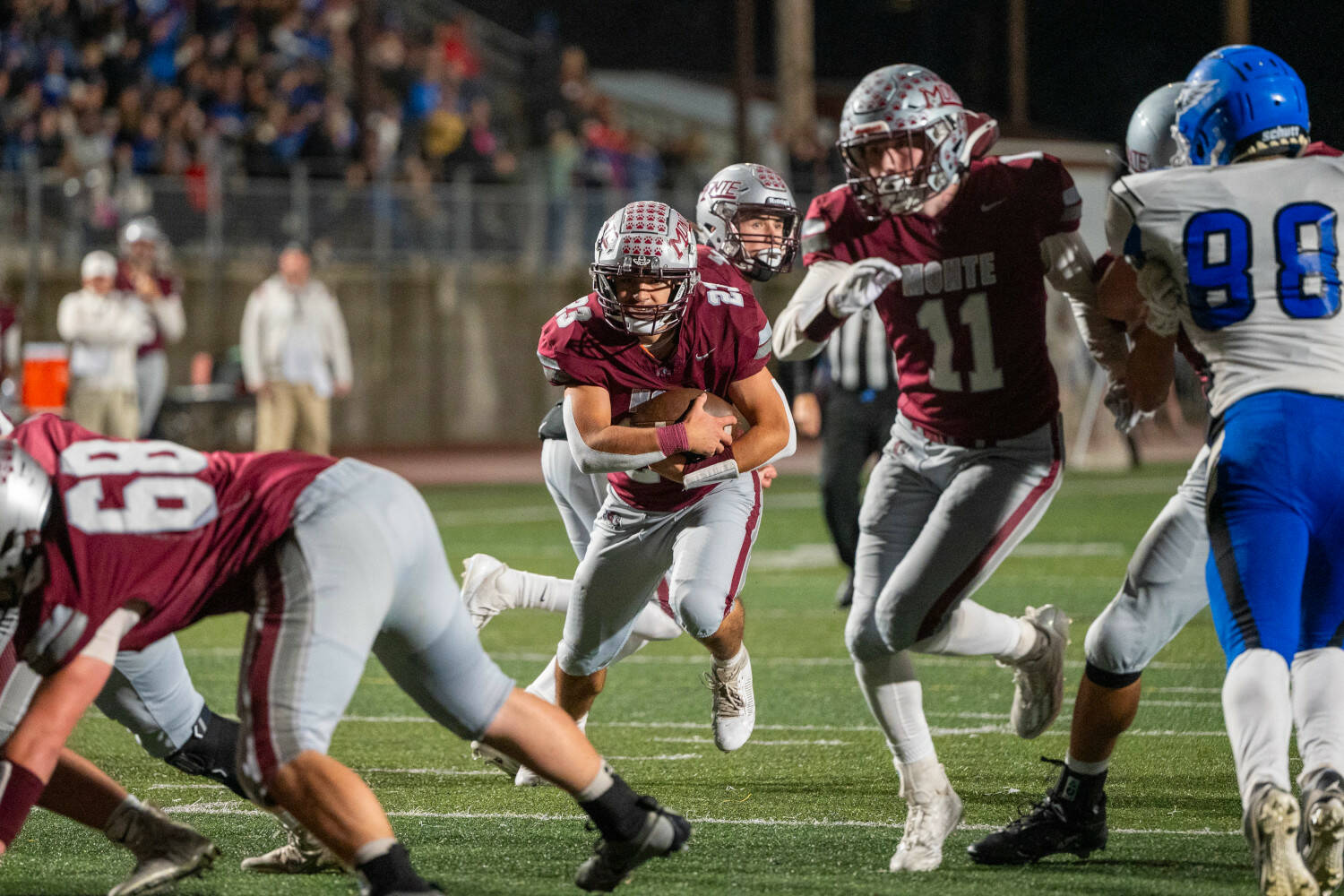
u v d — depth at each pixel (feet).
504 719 36.19
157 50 215.51
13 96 204.95
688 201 240.32
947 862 43.57
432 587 35.58
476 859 43.88
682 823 37.58
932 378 44.88
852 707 66.74
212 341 211.00
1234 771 53.52
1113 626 42.01
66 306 139.03
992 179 43.62
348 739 60.95
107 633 33.32
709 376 45.55
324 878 42.16
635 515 48.62
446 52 261.85
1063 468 45.03
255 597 34.60
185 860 39.65
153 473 34.17
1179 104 41.42
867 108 42.91
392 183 225.76
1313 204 38.75
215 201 211.61
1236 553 37.11
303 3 240.73
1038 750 57.82
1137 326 43.37
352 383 224.53
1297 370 38.11
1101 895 39.91
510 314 232.94
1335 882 35.22
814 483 181.47
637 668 76.95
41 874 42.78
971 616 46.14
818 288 44.93
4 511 32.07
